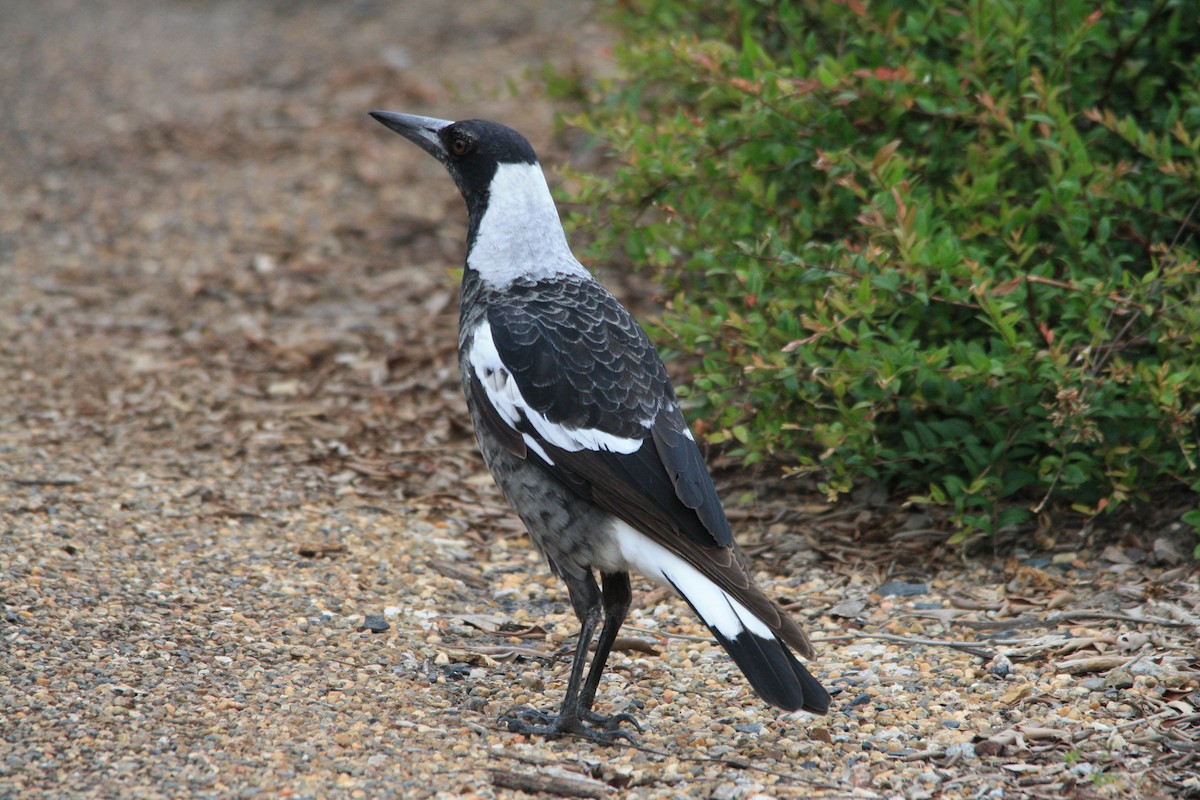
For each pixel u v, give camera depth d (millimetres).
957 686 8648
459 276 10914
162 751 7383
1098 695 8297
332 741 7652
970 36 10906
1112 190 10445
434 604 10008
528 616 9961
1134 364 10336
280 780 7141
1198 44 11586
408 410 13438
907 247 9695
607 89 13625
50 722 7594
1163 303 9914
